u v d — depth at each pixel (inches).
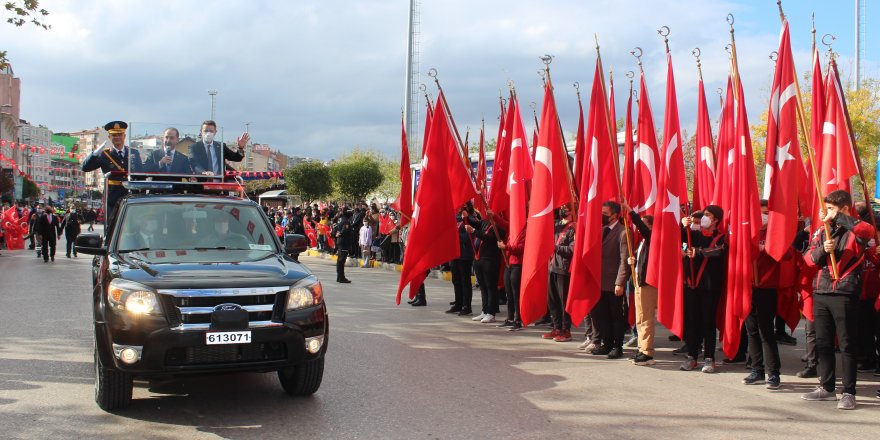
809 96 897.5
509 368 301.9
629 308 370.0
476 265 448.8
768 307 273.6
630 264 318.7
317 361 236.8
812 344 293.1
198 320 209.9
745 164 289.4
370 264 897.5
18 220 1154.0
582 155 419.5
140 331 205.6
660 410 237.1
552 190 347.6
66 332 363.9
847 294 240.8
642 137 345.4
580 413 231.6
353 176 2289.6
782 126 291.3
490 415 227.0
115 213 285.3
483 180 527.5
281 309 220.2
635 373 297.9
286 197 2048.5
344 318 432.1
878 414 235.6
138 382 265.9
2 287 573.0
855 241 239.6
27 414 220.8
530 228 347.3
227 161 418.9
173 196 282.0
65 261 894.4
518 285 401.1
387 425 213.9
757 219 285.7
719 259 301.0
